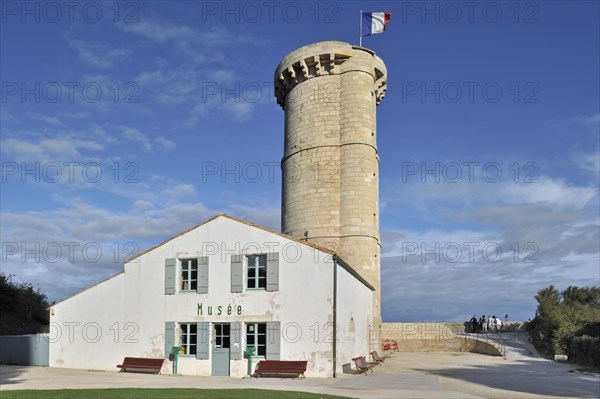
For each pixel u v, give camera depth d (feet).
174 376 79.15
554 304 135.85
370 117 117.08
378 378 74.49
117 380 72.69
